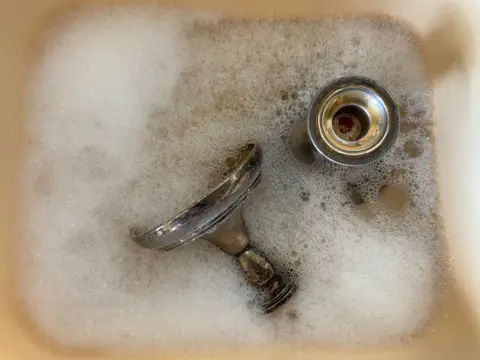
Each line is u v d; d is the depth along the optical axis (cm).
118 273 26
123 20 27
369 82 24
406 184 27
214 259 26
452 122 26
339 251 26
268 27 27
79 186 27
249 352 25
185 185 27
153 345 26
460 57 25
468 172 25
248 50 27
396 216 27
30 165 26
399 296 26
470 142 25
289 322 26
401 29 27
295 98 27
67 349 25
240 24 27
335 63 27
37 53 27
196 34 27
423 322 26
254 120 27
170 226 21
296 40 27
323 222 27
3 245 26
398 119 25
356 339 26
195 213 21
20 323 25
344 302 26
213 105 27
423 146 27
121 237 27
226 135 27
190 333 26
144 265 26
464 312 25
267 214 27
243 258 25
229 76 27
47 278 26
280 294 26
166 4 27
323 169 27
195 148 27
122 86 27
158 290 26
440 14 26
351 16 27
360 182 27
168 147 27
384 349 25
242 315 26
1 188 26
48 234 26
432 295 26
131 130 27
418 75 27
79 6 27
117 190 27
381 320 26
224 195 21
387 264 26
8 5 26
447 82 26
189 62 27
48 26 27
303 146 27
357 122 25
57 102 27
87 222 27
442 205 26
